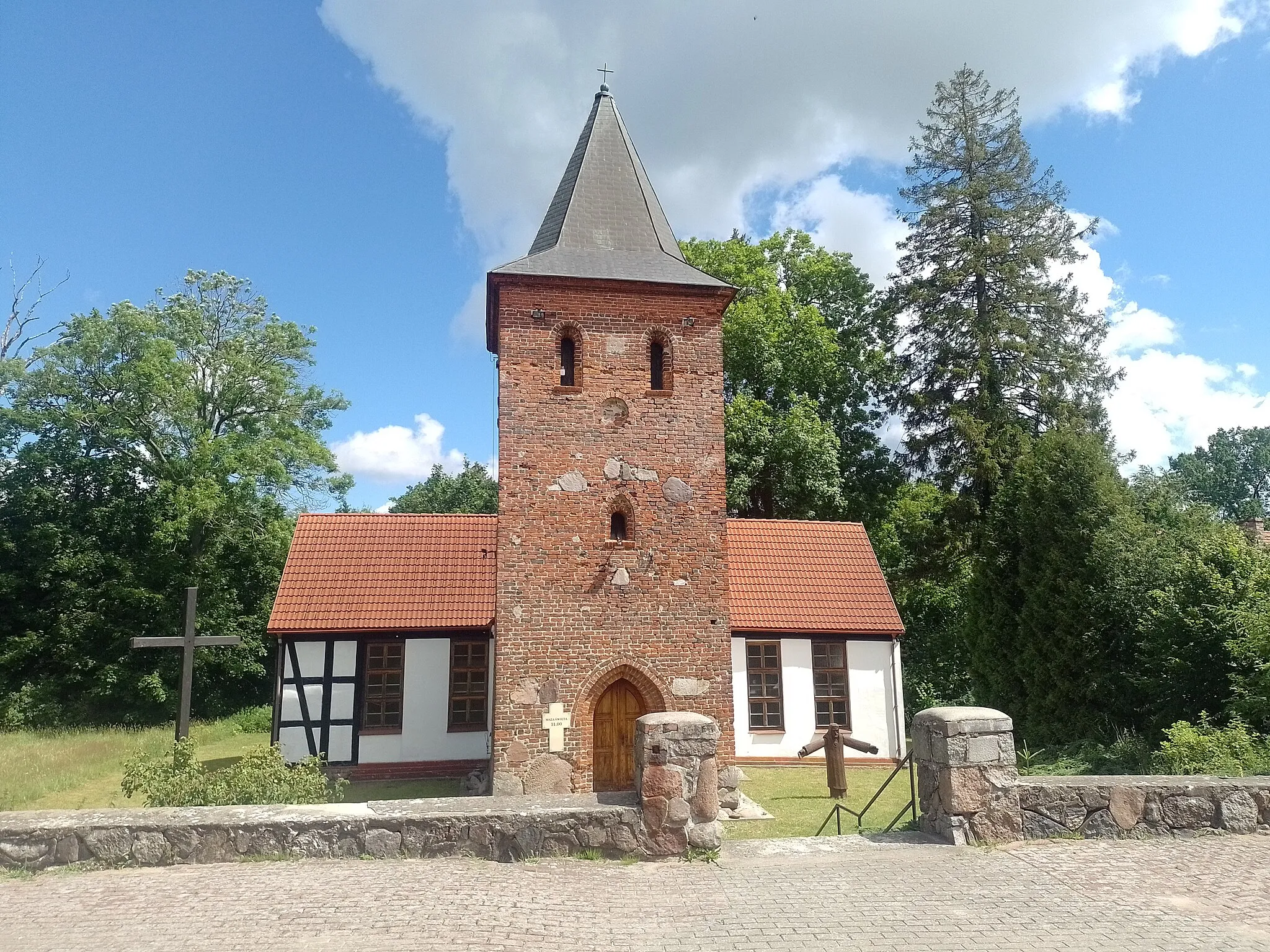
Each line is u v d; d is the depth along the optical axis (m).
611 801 7.55
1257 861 7.03
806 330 29.59
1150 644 15.23
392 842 7.14
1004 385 25.77
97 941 5.45
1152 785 7.88
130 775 10.08
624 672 13.20
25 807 14.55
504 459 13.32
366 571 18.56
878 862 7.12
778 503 28.73
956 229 27.47
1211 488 50.72
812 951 5.34
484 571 18.98
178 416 28.03
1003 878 6.68
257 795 9.37
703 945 5.44
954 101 28.14
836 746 14.51
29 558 28.22
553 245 14.72
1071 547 17.95
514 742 12.69
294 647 17.14
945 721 7.80
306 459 29.55
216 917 5.82
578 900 6.22
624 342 13.96
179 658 28.31
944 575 27.84
